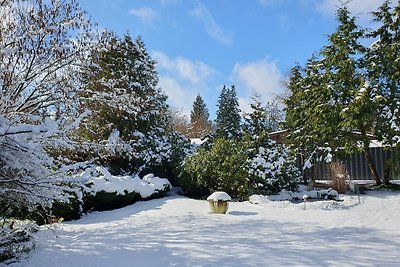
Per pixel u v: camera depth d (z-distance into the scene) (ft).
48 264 16.16
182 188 48.39
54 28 23.67
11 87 19.99
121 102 32.96
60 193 18.31
